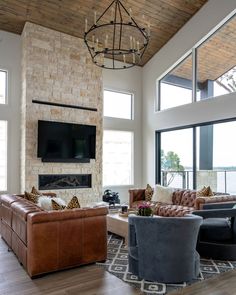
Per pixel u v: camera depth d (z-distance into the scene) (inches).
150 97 303.7
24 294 101.8
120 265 129.8
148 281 112.2
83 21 237.0
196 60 255.9
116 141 300.8
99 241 132.6
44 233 117.0
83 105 259.6
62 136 243.1
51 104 240.7
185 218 108.0
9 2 208.2
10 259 138.0
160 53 290.2
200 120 246.1
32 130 231.3
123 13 229.3
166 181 285.9
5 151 238.5
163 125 285.7
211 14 235.9
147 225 109.8
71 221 124.1
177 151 274.8
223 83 234.7
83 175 260.1
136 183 309.7
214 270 124.0
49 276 117.6
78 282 112.0
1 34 236.8
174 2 233.0
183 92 268.8
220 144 233.6
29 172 228.8
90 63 264.7
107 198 262.1
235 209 139.8
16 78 243.6
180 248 108.9
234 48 228.1
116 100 302.0
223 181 230.4
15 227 139.0
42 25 236.5
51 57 241.6
